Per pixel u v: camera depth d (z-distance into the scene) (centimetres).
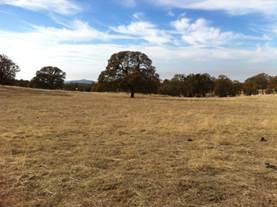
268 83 12275
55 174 820
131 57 7650
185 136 1416
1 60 9681
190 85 11006
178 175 820
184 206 633
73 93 7962
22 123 1850
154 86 7756
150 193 695
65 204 641
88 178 793
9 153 1041
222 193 698
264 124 1825
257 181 780
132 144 1220
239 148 1159
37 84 12056
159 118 2258
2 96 5312
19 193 695
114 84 7575
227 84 11138
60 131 1512
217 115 2697
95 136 1398
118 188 724
